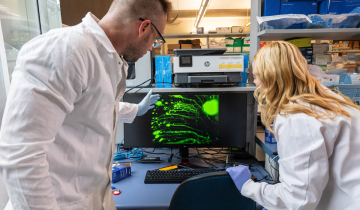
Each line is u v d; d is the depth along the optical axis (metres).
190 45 4.72
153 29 0.79
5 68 1.02
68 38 0.62
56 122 0.59
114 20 0.75
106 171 0.88
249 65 1.58
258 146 1.63
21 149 0.54
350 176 0.71
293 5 1.39
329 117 0.72
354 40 1.63
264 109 0.92
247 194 0.81
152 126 1.43
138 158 1.50
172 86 1.42
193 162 1.45
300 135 0.70
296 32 1.32
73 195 0.77
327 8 1.39
